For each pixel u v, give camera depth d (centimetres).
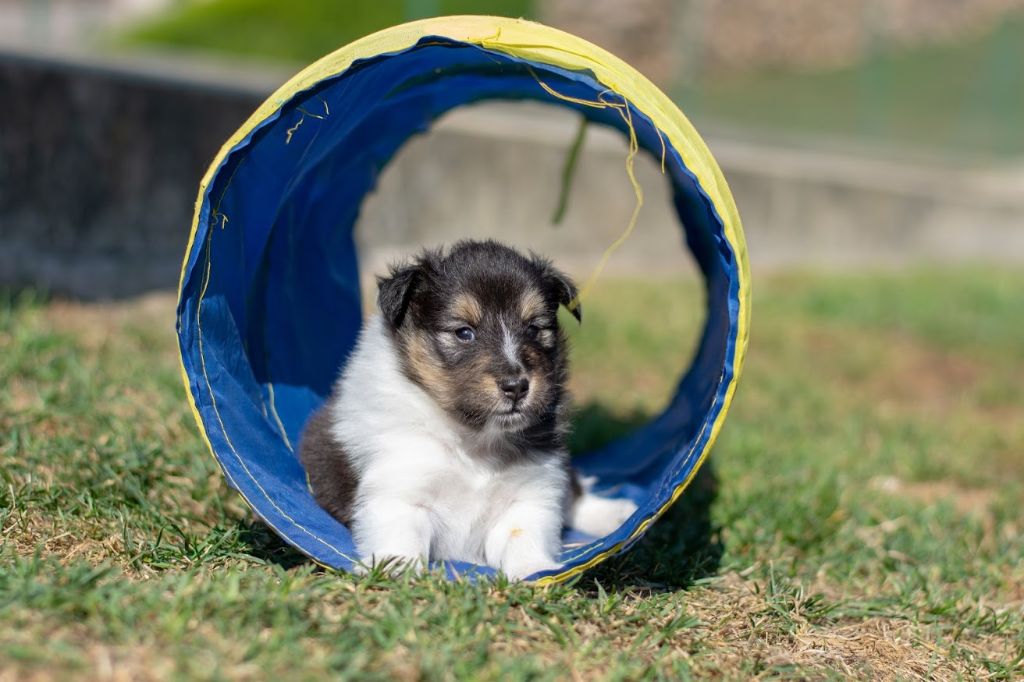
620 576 548
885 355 1287
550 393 558
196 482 613
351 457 550
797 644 502
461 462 555
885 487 817
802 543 653
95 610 403
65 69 1061
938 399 1154
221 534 530
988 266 2219
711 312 706
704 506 690
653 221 1714
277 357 648
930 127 3009
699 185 477
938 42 3672
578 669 425
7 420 655
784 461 812
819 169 2116
